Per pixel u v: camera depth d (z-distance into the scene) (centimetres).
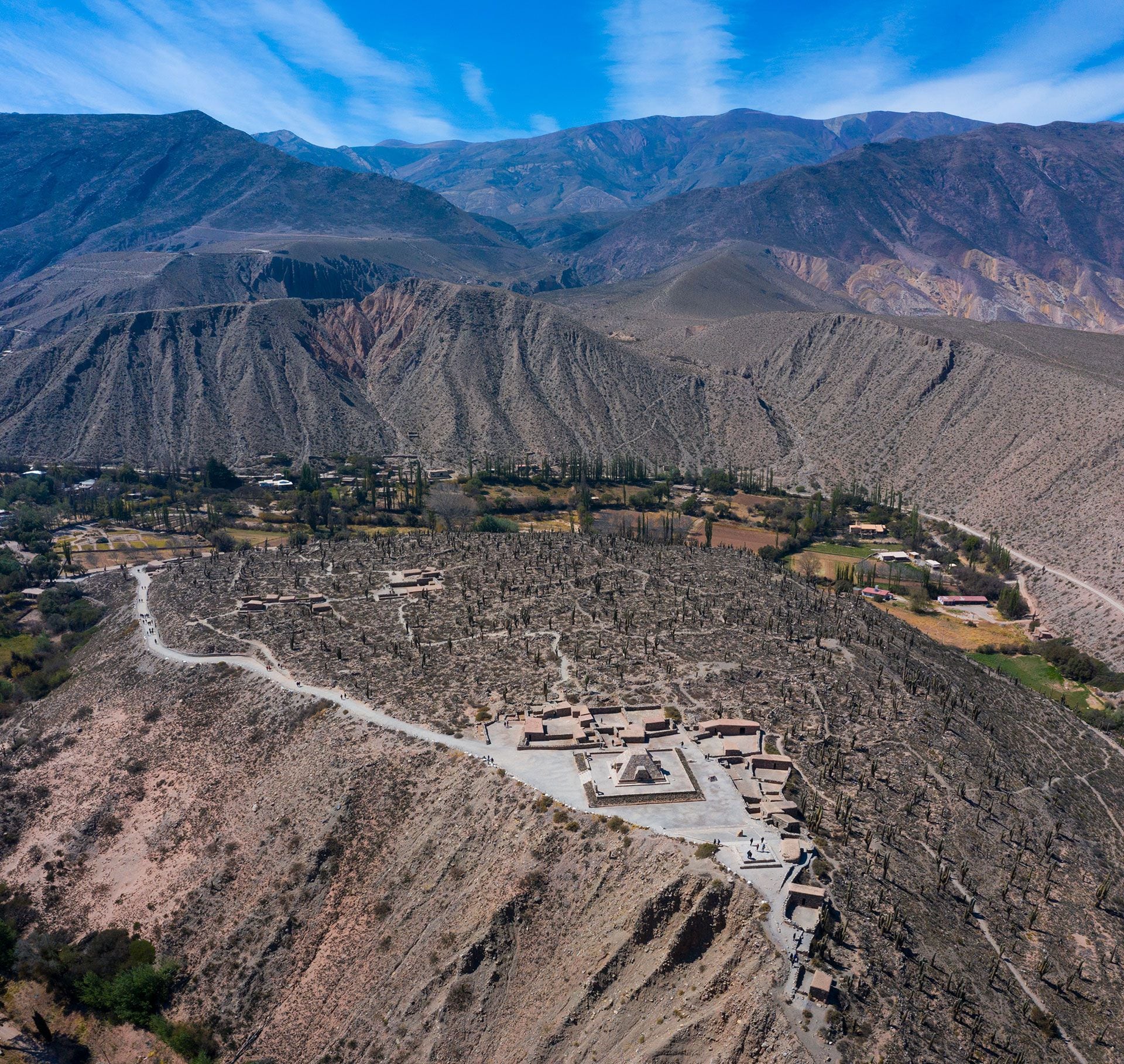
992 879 9812
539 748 10950
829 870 8888
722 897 8119
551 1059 7512
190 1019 9025
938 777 11444
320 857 10044
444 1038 7988
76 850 11081
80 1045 8731
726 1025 7181
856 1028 7081
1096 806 12244
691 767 10556
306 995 9044
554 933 8531
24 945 9600
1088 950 9075
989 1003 7925
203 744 12219
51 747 12838
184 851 10794
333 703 12269
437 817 10081
